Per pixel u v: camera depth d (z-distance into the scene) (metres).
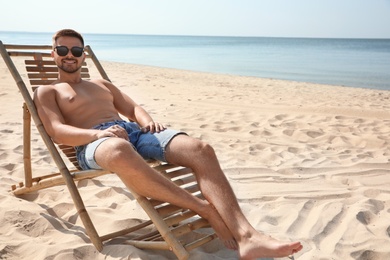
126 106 2.87
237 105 7.03
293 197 2.98
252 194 3.04
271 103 7.32
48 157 3.82
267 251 1.82
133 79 10.65
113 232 2.31
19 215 2.45
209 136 4.79
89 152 2.15
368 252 2.21
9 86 7.94
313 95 8.81
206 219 2.07
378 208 2.82
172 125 5.27
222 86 10.08
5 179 3.18
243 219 1.96
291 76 14.47
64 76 2.67
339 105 7.23
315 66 19.47
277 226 2.52
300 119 5.89
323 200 2.96
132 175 1.98
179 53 34.19
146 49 44.28
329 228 2.50
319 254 2.17
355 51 41.72
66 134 2.32
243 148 4.30
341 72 16.27
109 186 3.18
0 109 5.89
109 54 31.22
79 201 2.22
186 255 1.88
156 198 2.04
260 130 5.08
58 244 2.17
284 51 40.38
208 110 6.45
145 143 2.37
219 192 2.04
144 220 2.55
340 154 4.17
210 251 2.21
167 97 7.74
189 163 2.18
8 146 4.05
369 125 5.57
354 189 3.20
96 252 2.12
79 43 2.63
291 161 3.90
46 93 2.52
